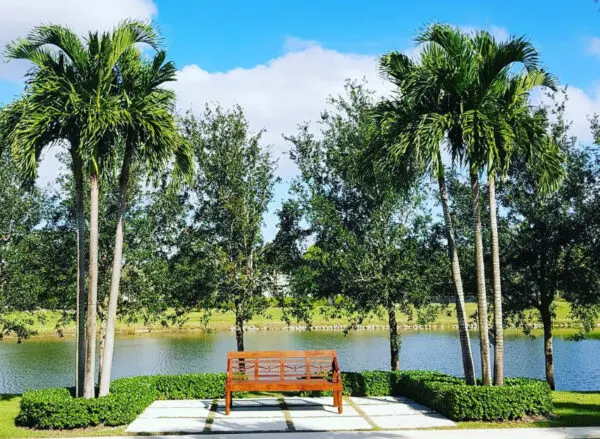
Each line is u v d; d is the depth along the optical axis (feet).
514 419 37.32
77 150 39.88
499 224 56.65
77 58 38.86
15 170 55.16
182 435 34.78
